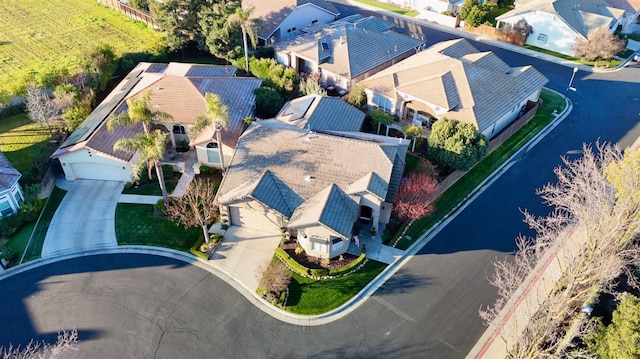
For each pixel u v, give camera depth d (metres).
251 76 58.38
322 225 31.55
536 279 32.88
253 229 36.53
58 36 66.44
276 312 30.47
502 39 69.88
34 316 30.05
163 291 31.69
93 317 29.97
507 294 30.53
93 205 38.72
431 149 41.62
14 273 32.91
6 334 28.98
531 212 38.94
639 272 30.28
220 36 56.44
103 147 40.06
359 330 29.45
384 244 35.41
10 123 48.03
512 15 68.94
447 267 33.78
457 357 28.03
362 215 36.50
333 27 61.03
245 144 38.44
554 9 65.25
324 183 35.38
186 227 35.56
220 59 62.38
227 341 28.69
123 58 56.78
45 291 31.66
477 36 71.62
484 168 43.81
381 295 31.66
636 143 47.50
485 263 34.16
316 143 37.75
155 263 33.75
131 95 45.22
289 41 60.06
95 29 68.81
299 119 43.12
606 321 29.06
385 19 77.81
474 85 47.12
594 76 60.34
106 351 28.08
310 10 66.25
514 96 48.31
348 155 36.78
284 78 52.06
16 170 37.72
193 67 50.47
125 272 33.03
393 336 29.12
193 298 31.25
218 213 37.16
